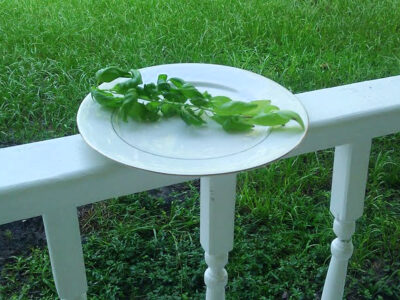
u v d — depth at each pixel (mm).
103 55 3531
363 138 1085
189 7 4254
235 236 2326
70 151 912
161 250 2291
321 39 3820
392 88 1125
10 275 2199
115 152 871
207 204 994
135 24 3986
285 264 2201
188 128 946
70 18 4035
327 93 1106
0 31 3801
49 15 4148
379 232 2346
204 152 890
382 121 1079
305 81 3324
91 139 895
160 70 1121
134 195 2555
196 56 3492
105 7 4312
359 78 3328
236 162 860
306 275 2168
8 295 2131
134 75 1007
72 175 868
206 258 1089
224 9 4227
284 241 2312
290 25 3984
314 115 1032
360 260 2221
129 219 2455
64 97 3061
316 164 2715
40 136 2852
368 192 2619
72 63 3457
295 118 917
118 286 2148
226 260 1094
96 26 3916
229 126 931
